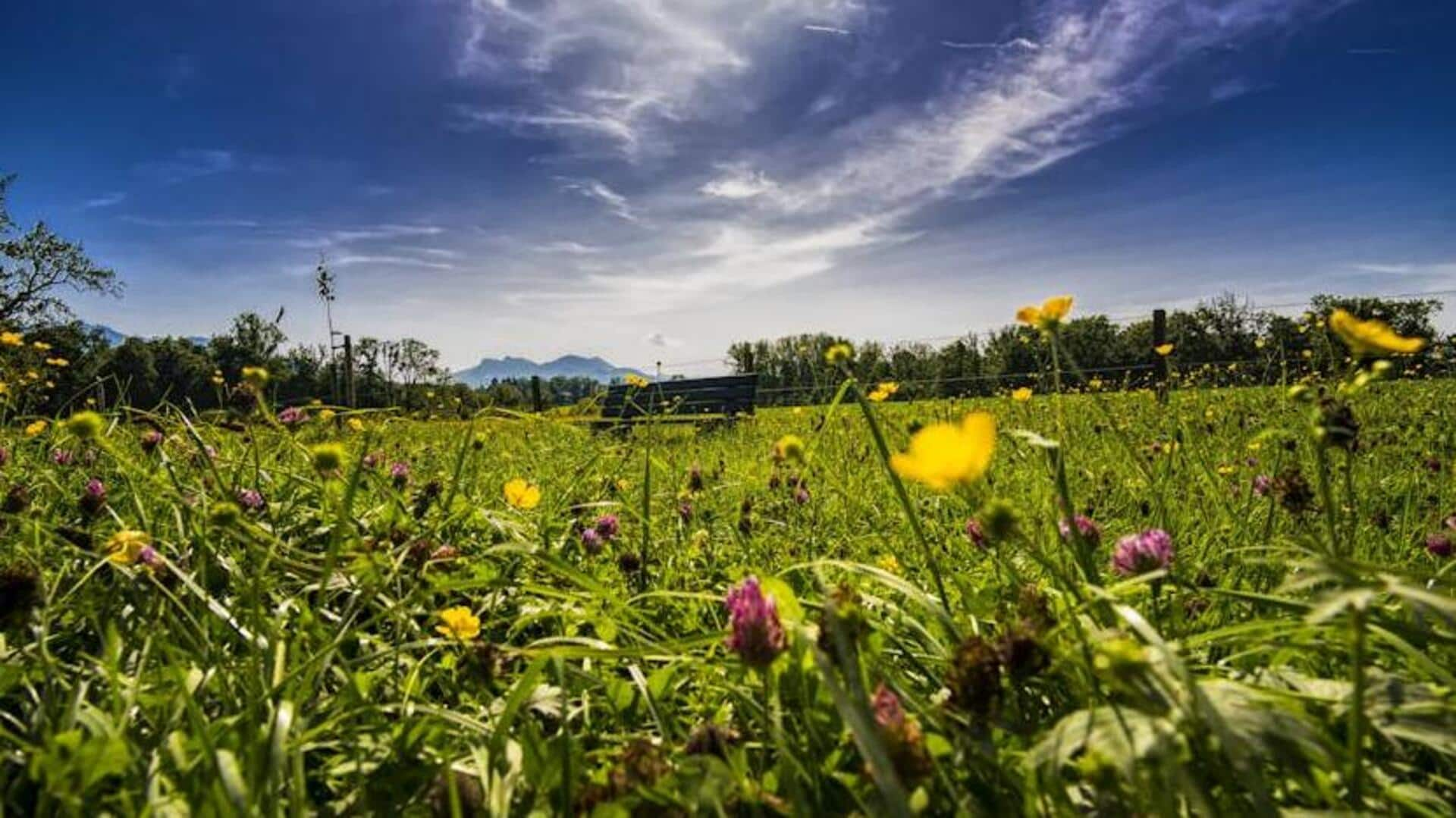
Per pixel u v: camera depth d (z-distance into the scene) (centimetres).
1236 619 196
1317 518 281
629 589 259
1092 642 120
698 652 172
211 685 151
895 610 178
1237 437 437
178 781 113
